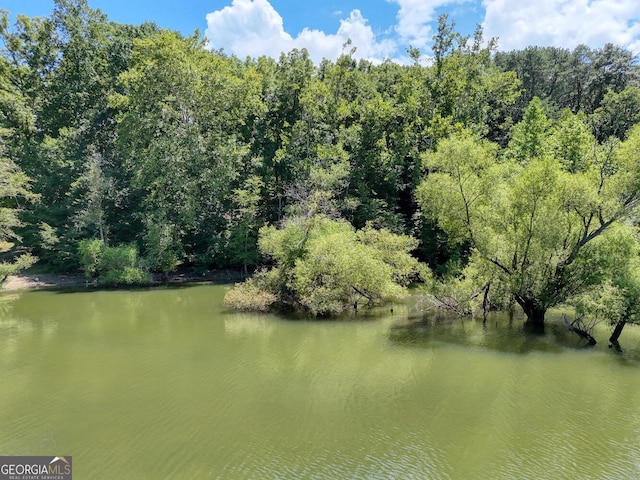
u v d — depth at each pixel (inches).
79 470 372.2
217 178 1523.1
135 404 503.5
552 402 501.7
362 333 794.2
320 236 980.6
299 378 579.8
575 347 702.5
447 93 1587.1
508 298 846.5
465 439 420.8
